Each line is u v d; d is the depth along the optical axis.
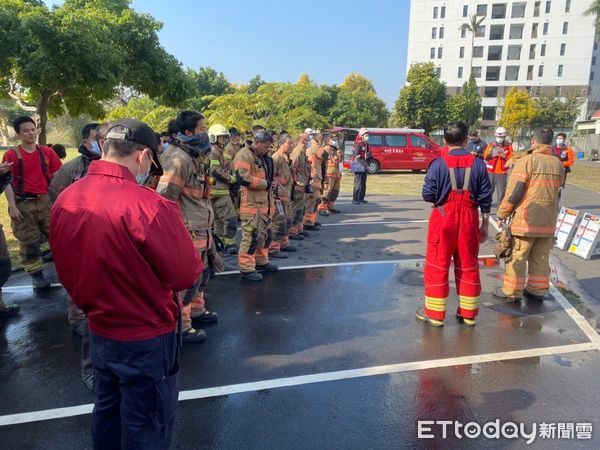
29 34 10.43
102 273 1.85
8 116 47.69
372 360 3.83
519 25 64.19
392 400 3.27
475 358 3.88
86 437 2.85
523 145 51.69
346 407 3.17
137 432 2.00
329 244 7.96
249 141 6.34
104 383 2.09
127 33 12.91
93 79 11.55
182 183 3.74
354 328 4.46
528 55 64.50
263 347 4.04
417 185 17.19
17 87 13.95
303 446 2.78
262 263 6.20
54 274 5.98
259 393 3.32
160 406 2.03
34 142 5.30
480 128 59.31
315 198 9.04
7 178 4.34
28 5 11.23
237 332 4.34
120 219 1.81
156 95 14.62
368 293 5.45
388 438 2.87
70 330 4.35
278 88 37.41
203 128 3.91
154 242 1.83
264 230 5.83
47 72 10.64
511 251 5.20
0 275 4.48
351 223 9.91
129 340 1.93
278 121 26.27
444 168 4.23
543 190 4.89
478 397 3.32
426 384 3.48
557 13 62.66
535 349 4.06
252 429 2.92
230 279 5.91
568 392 3.39
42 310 4.81
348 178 19.77
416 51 67.88
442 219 4.30
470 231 4.30
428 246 4.48
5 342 4.10
